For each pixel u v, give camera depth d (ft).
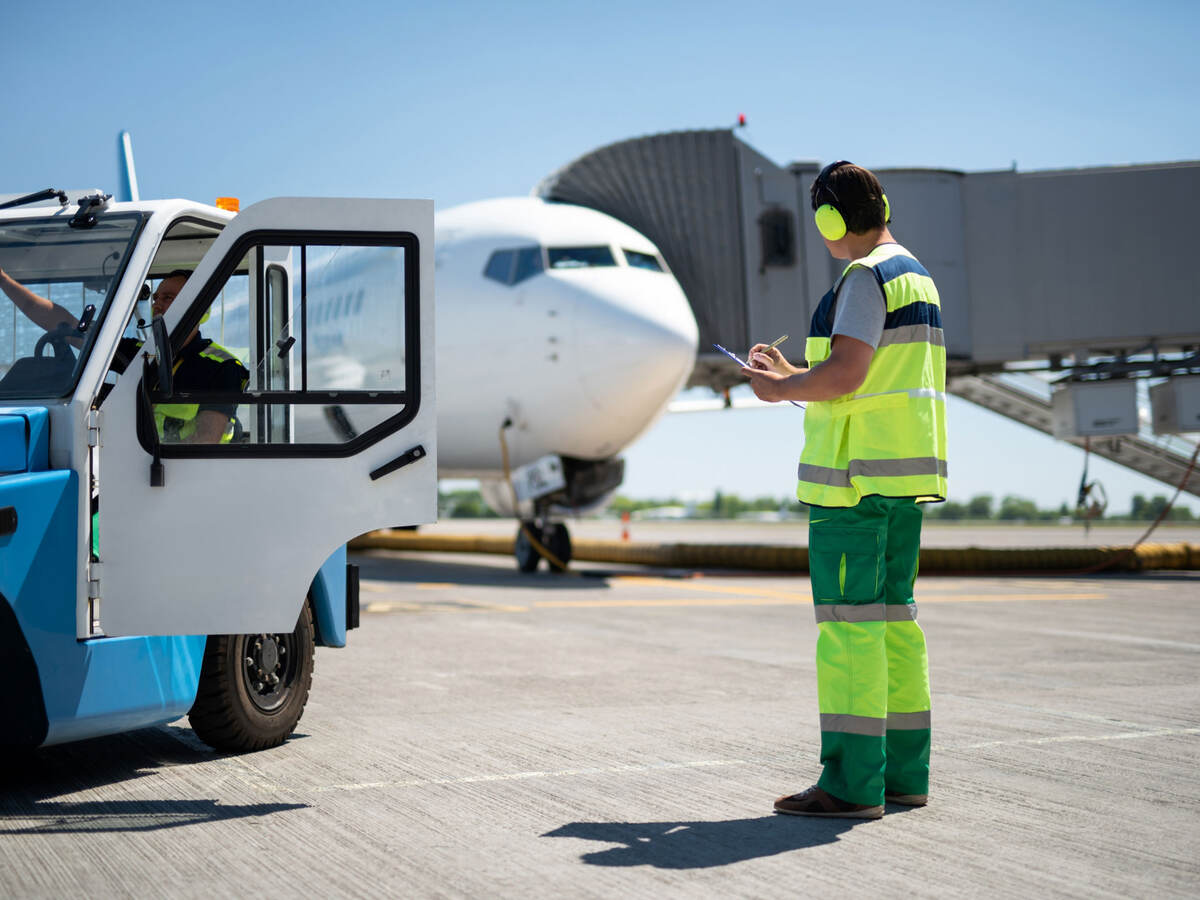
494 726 16.76
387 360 12.14
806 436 11.94
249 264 13.46
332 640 16.35
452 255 48.39
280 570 11.95
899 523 11.83
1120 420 57.88
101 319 12.92
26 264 13.43
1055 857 10.10
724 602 37.96
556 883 9.40
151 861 10.12
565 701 19.02
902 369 11.36
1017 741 15.47
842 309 11.34
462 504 199.31
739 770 13.79
